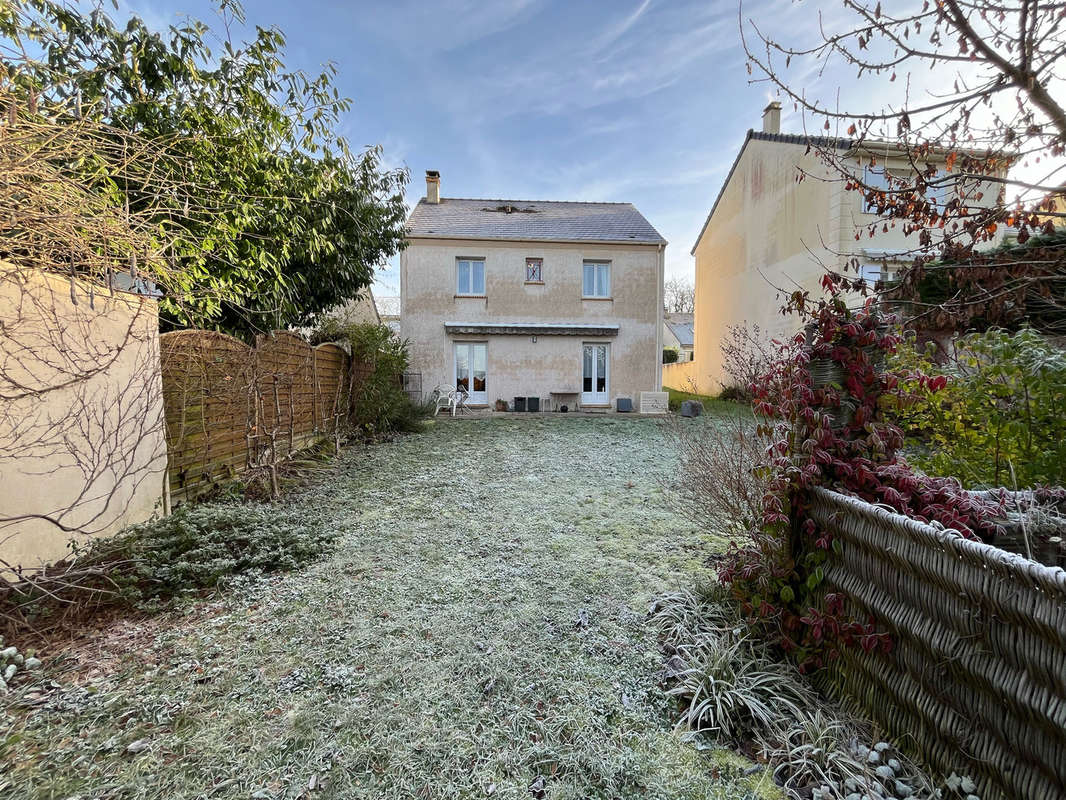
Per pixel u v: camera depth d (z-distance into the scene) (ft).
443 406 44.83
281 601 9.32
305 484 18.24
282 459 19.77
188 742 5.81
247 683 6.91
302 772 5.41
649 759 5.67
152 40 16.01
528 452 25.31
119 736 5.88
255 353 16.63
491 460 23.11
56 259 9.42
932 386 7.06
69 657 7.40
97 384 10.48
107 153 11.20
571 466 21.86
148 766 5.45
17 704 6.36
